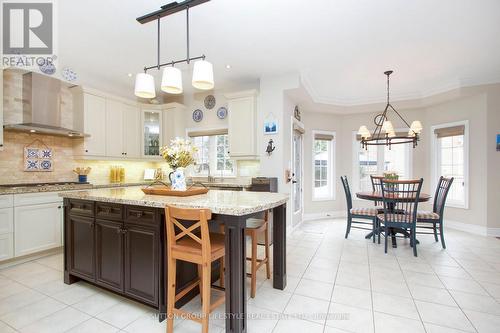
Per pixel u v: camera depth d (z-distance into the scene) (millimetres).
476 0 2258
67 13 2473
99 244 2238
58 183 3771
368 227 4785
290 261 3088
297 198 4973
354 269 2838
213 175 5027
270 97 4137
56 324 1850
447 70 3891
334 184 5820
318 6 2361
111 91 4543
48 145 3777
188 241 1844
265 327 1826
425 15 2488
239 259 1671
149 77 2240
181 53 3354
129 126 4609
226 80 4355
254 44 3104
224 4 2334
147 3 2320
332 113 5734
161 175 5152
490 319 1902
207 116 4977
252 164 4621
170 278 1735
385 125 4016
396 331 1772
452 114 4723
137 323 1876
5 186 3207
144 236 1981
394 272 2752
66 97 3898
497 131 4152
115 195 2289
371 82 4418
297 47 3178
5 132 3342
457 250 3473
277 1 2293
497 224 4188
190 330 1805
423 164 5223
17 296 2244
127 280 2070
